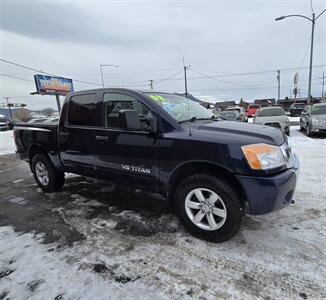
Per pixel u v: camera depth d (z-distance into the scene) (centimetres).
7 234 308
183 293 204
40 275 229
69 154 390
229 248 262
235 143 245
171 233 296
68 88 3145
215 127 286
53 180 440
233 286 209
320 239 271
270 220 316
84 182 508
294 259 240
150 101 304
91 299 199
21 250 271
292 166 271
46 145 425
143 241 281
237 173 243
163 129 287
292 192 264
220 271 228
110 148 331
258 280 214
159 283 215
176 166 276
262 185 235
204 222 279
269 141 256
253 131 277
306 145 870
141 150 301
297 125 1700
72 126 378
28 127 461
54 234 303
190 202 280
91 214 355
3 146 1260
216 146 250
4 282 222
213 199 264
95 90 355
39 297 203
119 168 328
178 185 292
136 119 284
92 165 361
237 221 254
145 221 327
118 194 431
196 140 261
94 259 251
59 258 254
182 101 368
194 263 240
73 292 207
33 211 375
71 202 404
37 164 462
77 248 271
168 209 362
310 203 363
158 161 289
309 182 457
